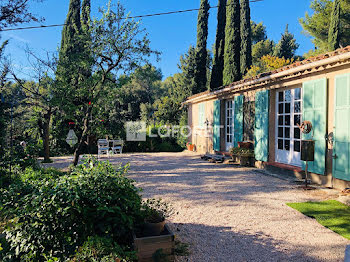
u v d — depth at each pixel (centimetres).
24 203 275
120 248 245
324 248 305
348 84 515
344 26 1922
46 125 1028
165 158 1148
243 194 529
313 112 601
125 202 289
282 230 356
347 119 516
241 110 924
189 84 2100
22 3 771
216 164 936
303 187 570
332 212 413
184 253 296
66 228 263
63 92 873
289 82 696
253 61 3169
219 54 1608
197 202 481
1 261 267
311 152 562
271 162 774
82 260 224
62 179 296
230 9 1408
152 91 3609
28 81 1011
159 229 283
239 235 343
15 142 880
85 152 1373
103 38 766
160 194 540
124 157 1197
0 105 959
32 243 259
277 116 771
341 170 529
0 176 541
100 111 874
